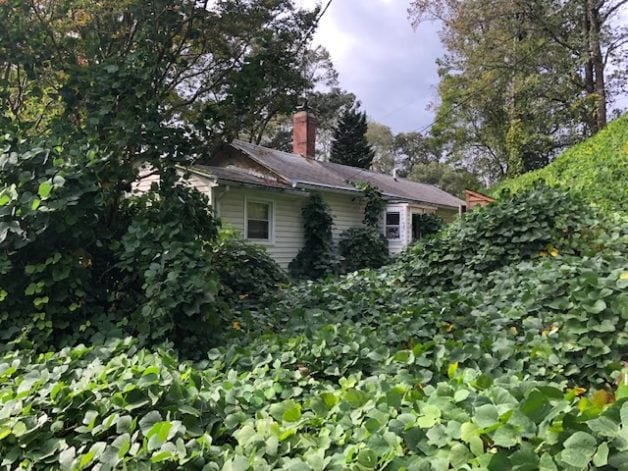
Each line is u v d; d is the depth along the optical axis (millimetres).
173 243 3283
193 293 3068
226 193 10148
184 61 4910
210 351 2850
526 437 1272
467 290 4465
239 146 12055
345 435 1624
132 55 3816
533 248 4895
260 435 1643
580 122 20219
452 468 1320
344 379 2221
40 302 3090
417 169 36875
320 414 1868
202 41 5035
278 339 3023
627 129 10398
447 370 2396
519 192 5707
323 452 1498
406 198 14875
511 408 1401
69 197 3160
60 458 1623
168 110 4938
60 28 4559
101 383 1930
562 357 2660
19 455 1687
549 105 20109
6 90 4402
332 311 4164
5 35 3967
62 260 3236
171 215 3793
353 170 16719
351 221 13812
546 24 18078
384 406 1749
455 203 18953
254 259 6238
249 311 3996
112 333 3045
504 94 22531
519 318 3205
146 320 3068
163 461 1540
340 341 2871
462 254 5164
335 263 11883
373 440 1463
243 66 4426
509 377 1947
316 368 2568
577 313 2812
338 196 13336
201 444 1627
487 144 27547
